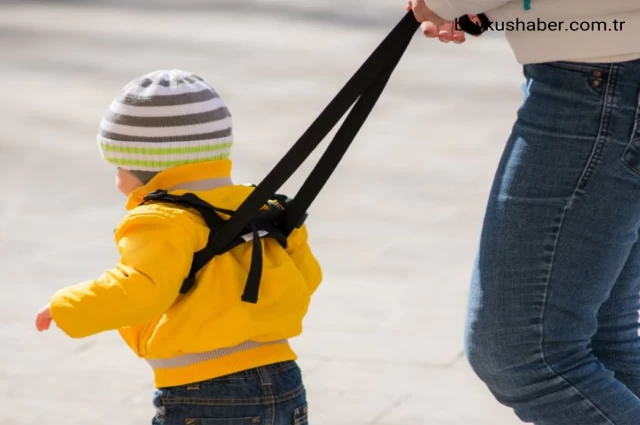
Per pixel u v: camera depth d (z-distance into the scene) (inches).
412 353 466.6
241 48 1237.7
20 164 784.3
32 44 1252.5
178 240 269.3
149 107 285.0
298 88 1042.1
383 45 265.3
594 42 249.4
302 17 1449.3
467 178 750.5
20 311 521.7
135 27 1366.9
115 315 262.7
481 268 270.8
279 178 269.1
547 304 265.1
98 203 697.6
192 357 276.5
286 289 283.7
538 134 260.5
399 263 581.9
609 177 255.6
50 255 600.4
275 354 281.9
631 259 288.2
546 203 261.0
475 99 995.3
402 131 884.6
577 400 268.5
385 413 412.5
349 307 519.8
